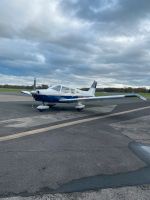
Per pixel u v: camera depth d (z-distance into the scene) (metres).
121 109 20.00
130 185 4.64
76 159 6.07
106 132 9.89
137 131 10.44
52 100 17.52
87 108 19.80
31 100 25.81
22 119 12.12
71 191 4.27
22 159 5.83
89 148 7.21
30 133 8.85
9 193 4.08
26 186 4.38
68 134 9.06
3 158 5.84
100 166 5.66
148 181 4.89
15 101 23.88
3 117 12.55
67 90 18.45
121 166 5.74
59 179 4.76
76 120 12.74
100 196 4.11
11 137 8.05
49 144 7.39
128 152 6.99
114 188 4.47
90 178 4.91
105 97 17.11
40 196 4.03
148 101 32.28
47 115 14.19
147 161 6.23
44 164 5.56
